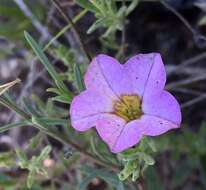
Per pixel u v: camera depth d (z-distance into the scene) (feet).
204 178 0.51
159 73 0.32
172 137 0.50
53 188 0.49
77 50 0.50
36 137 0.40
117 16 0.40
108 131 0.32
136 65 0.33
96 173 0.38
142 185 0.38
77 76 0.36
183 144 0.50
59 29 0.53
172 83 0.54
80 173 0.48
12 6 0.55
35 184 0.48
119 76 0.33
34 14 0.54
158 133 0.31
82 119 0.32
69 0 0.52
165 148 0.50
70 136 0.46
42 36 0.53
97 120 0.33
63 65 0.54
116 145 0.32
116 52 0.53
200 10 0.55
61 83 0.36
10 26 0.54
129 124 0.32
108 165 0.38
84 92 0.33
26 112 0.38
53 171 0.49
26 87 0.53
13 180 0.48
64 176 0.53
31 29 0.55
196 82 0.55
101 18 0.39
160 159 0.56
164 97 0.32
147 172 0.44
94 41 0.52
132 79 0.33
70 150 0.41
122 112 0.33
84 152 0.39
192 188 0.56
